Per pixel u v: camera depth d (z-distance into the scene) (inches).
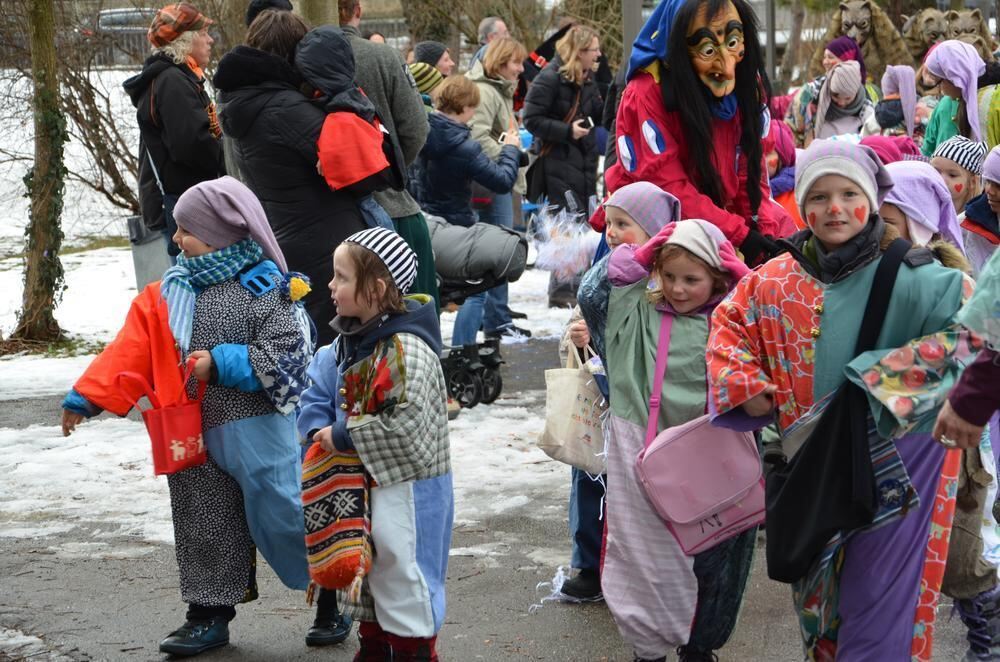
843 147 136.6
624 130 216.7
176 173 319.9
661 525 166.6
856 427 133.8
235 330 180.7
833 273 137.8
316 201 242.5
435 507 164.1
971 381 121.8
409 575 160.7
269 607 205.8
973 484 163.9
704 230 169.3
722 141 215.8
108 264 575.5
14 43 550.0
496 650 183.9
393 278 161.3
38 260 425.4
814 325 138.1
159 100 312.3
